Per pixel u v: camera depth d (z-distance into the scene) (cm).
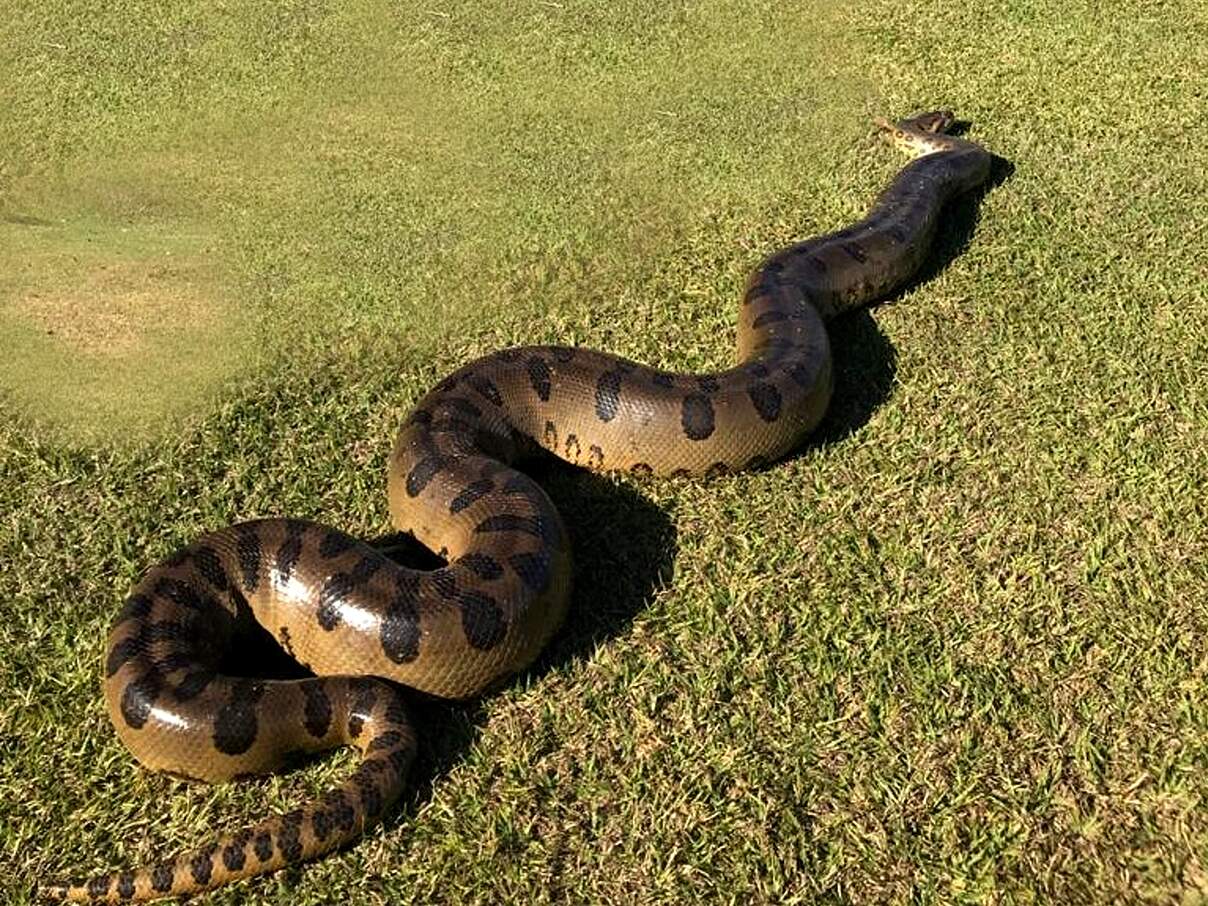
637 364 215
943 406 228
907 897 149
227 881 147
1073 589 189
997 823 156
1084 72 358
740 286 262
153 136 330
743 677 175
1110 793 160
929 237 268
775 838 155
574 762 164
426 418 201
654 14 402
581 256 276
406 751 156
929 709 171
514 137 330
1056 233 280
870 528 201
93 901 146
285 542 176
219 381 235
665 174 310
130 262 276
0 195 301
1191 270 264
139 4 409
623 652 179
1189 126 325
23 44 380
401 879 151
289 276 271
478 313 257
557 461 215
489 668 167
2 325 251
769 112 341
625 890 150
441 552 190
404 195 303
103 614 184
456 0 413
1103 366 236
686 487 209
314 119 340
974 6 403
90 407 228
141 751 157
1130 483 208
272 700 157
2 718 168
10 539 197
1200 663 176
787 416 208
